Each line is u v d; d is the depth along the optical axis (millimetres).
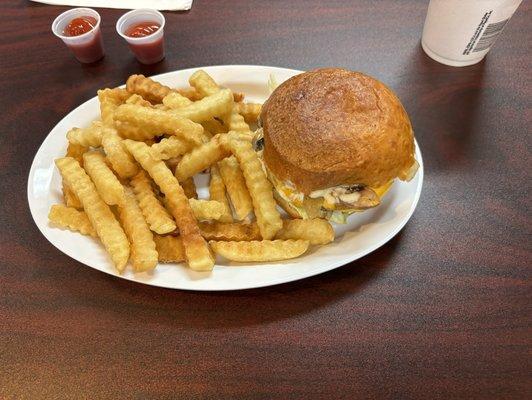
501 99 354
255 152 305
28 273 294
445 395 247
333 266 274
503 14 322
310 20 406
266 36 398
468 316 269
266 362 260
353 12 408
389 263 290
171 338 269
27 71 388
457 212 306
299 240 283
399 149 266
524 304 271
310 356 261
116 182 286
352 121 259
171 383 255
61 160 305
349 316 272
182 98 323
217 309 278
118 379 257
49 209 310
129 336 270
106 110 325
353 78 272
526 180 316
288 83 285
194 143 304
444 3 332
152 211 291
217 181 320
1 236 309
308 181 267
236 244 283
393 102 273
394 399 247
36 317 277
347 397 249
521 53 376
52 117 364
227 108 320
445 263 288
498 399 244
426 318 270
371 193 274
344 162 257
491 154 330
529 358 254
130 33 376
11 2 427
